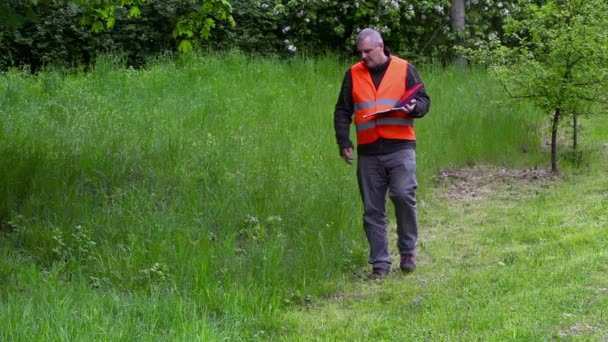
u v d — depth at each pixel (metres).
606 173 10.64
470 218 8.94
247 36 16.77
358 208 8.50
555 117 10.78
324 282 6.86
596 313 5.50
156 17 16.39
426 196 9.75
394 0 16.78
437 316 5.75
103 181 8.41
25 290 5.92
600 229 7.70
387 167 7.13
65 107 11.11
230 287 6.28
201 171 8.92
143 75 13.44
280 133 10.91
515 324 5.40
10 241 7.03
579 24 10.47
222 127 10.97
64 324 5.09
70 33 15.94
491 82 14.05
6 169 8.02
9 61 15.66
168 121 10.92
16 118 10.07
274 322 5.84
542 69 10.64
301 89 13.68
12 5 7.94
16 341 4.85
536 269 6.65
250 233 7.66
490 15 18.02
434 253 7.69
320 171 9.30
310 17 16.95
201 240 7.11
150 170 8.77
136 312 5.69
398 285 6.79
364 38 7.08
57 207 7.55
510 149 11.64
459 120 12.18
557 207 8.99
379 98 7.07
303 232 7.57
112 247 7.11
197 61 14.38
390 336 5.48
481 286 6.37
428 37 18.16
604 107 11.84
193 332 5.21
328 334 5.63
